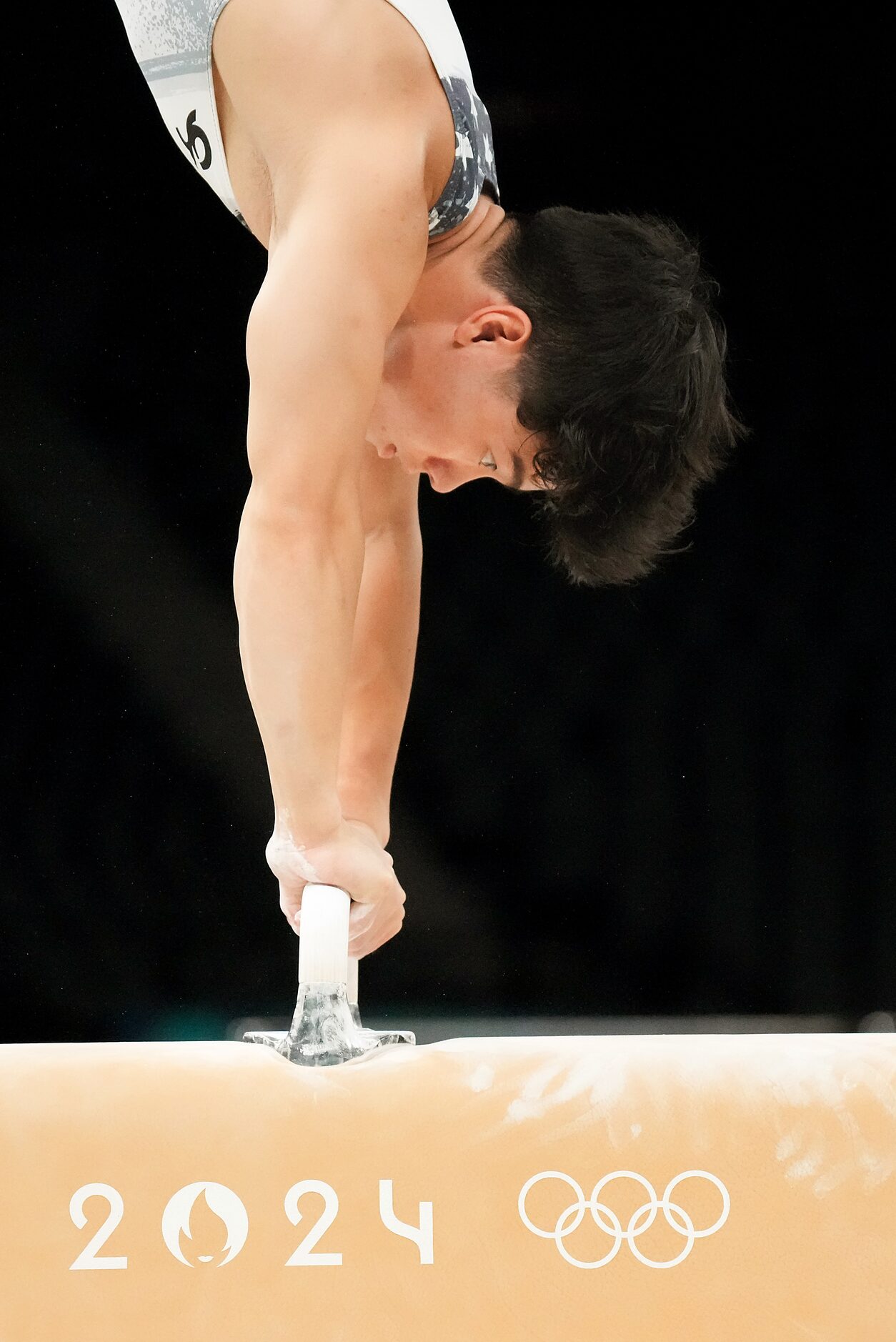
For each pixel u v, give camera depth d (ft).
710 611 36.81
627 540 12.95
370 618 14.89
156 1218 8.29
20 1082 8.44
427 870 36.06
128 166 35.78
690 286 12.91
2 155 35.50
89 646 35.60
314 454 10.81
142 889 34.68
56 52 34.96
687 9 34.96
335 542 10.87
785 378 36.99
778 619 36.65
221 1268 8.25
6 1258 8.21
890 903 35.45
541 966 35.53
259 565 10.75
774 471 36.91
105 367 36.14
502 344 12.62
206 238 36.22
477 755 36.47
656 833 36.11
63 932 34.35
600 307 12.48
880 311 36.81
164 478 36.17
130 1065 8.51
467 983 35.50
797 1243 8.37
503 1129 8.46
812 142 36.19
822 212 36.63
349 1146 8.41
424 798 36.37
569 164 36.58
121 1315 8.19
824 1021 35.22
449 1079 8.54
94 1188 8.31
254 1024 34.19
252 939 34.55
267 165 12.30
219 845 35.04
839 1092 8.55
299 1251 8.28
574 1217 8.37
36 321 35.91
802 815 35.96
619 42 35.32
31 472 35.86
